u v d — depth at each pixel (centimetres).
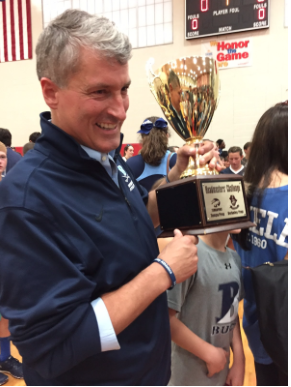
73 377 60
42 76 59
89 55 53
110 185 65
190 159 81
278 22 452
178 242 64
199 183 66
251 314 92
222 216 69
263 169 85
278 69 460
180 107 80
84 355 53
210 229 66
